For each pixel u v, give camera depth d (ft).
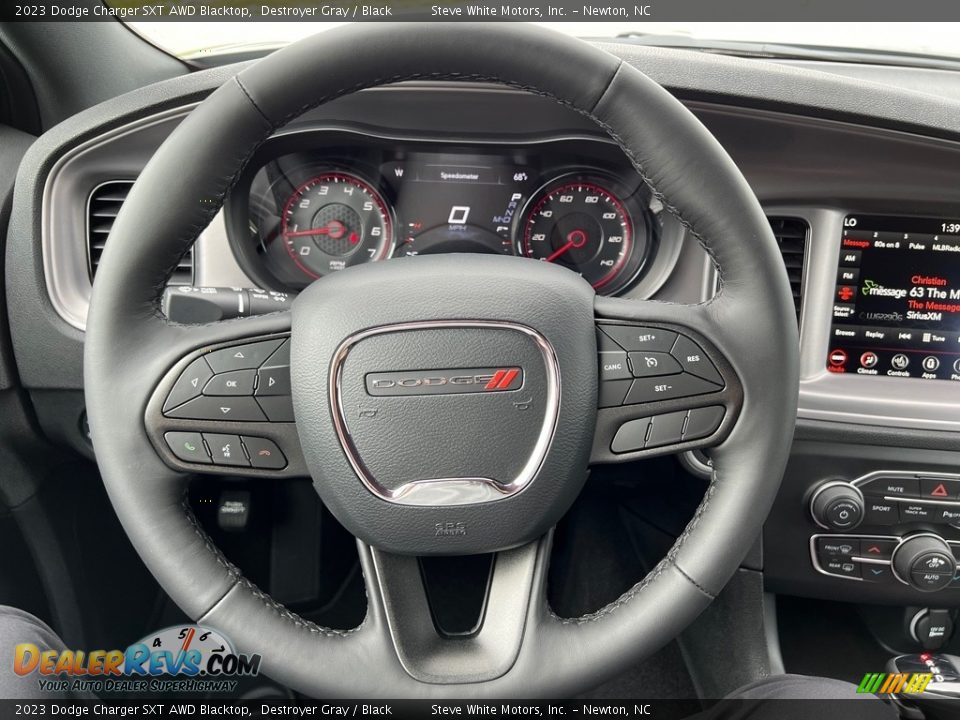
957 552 4.30
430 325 2.56
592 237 4.20
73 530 4.71
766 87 3.71
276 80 2.38
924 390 4.13
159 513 2.59
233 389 2.59
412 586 2.77
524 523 2.66
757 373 2.62
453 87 3.85
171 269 2.54
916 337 4.08
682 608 2.68
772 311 2.60
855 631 5.08
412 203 4.22
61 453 4.51
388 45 2.38
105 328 2.48
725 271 2.63
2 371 4.02
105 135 3.86
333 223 4.23
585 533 5.31
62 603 4.48
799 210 4.01
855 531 4.32
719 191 2.51
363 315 2.55
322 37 2.38
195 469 2.61
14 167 4.00
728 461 2.70
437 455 2.60
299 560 5.17
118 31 4.52
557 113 3.92
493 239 4.26
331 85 2.44
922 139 3.75
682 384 2.67
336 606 5.29
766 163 3.92
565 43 2.40
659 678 4.91
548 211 4.19
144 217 2.41
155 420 2.55
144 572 5.03
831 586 4.44
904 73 4.97
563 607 5.13
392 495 2.62
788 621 5.13
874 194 3.92
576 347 2.62
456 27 2.37
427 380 2.57
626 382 2.70
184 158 2.39
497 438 2.60
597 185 4.12
